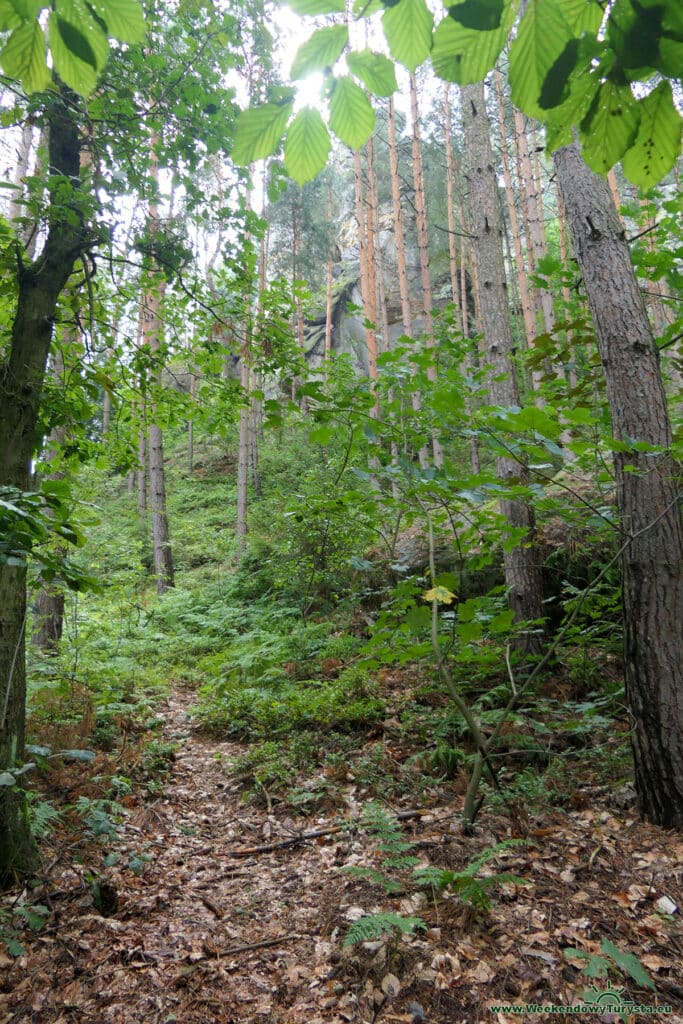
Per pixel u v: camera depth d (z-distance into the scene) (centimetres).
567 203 393
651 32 64
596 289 377
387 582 758
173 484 1909
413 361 377
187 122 413
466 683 525
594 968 221
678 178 1021
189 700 712
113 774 460
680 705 331
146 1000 243
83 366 460
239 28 396
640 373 358
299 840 378
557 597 602
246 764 496
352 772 452
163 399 572
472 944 252
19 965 260
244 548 1251
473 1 62
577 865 301
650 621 341
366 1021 222
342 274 2336
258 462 1755
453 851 325
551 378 427
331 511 410
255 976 255
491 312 611
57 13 74
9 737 317
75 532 240
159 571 1220
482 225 621
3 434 342
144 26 74
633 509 350
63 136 389
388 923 239
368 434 335
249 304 502
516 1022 212
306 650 732
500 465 556
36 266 373
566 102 74
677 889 273
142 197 407
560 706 467
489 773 417
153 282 498
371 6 67
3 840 311
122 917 303
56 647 723
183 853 378
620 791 370
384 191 2127
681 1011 210
